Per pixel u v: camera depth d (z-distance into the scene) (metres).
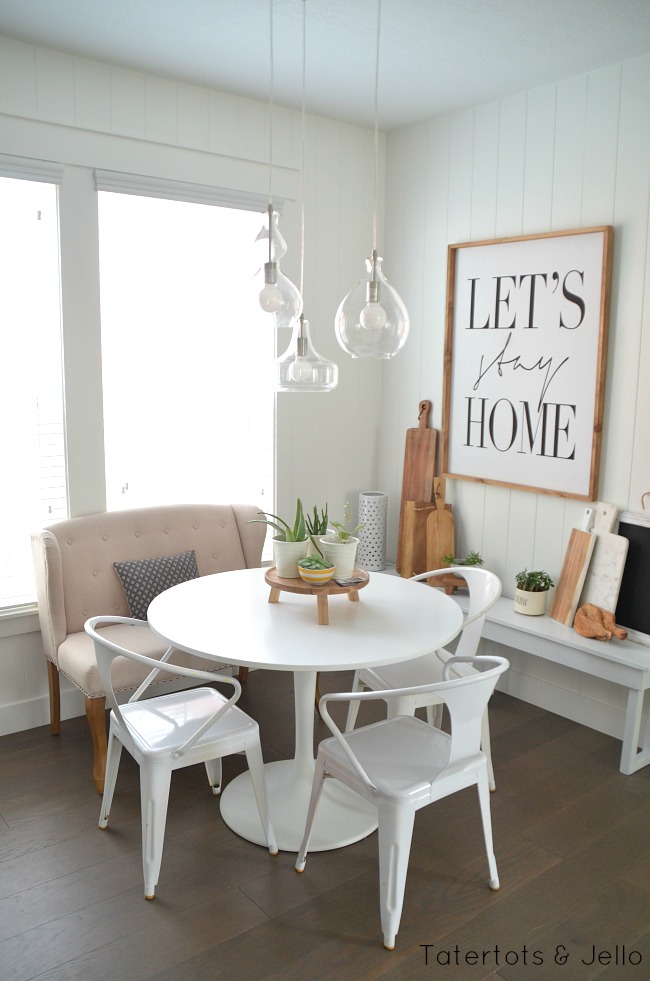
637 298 3.07
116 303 3.40
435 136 3.84
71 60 3.08
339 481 4.25
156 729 2.37
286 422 3.98
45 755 3.08
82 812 2.70
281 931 2.15
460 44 2.90
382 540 4.21
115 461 3.49
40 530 3.14
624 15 2.63
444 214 3.84
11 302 3.10
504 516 3.69
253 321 3.83
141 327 3.49
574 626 3.24
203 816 2.69
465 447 3.82
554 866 2.44
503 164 3.53
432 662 2.87
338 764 2.22
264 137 3.67
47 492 3.29
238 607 2.63
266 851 2.50
